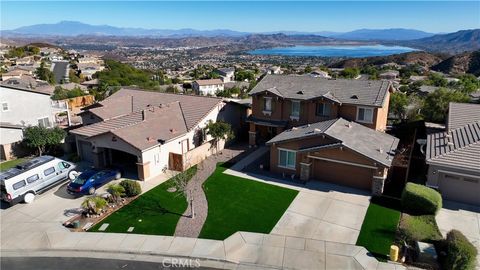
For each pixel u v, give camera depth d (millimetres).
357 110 30922
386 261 16094
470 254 14703
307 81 35656
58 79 116812
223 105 35750
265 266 16000
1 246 17922
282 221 19828
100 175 24766
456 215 20156
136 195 23344
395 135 34406
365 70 162250
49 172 24547
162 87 98438
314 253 16812
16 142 32312
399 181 24953
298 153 25625
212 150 32438
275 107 34719
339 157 24203
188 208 21562
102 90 73688
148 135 27656
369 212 20672
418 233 17781
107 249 17391
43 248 17656
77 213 21234
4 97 34594
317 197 22859
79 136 30438
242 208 21469
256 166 29109
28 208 22000
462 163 20812
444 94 38906
